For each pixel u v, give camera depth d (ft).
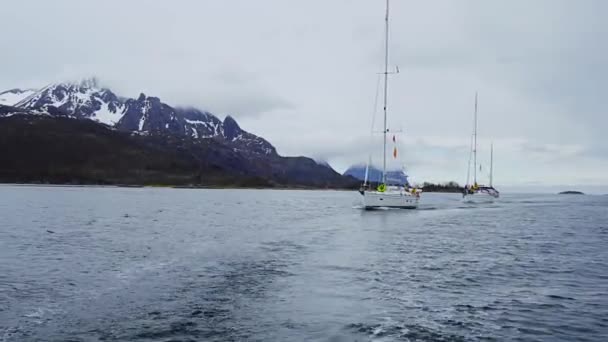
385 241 113.91
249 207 285.43
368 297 58.18
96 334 43.86
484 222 181.78
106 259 83.35
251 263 80.07
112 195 455.22
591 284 67.92
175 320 48.08
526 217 215.31
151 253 90.17
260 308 52.70
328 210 250.98
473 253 96.84
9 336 43.21
